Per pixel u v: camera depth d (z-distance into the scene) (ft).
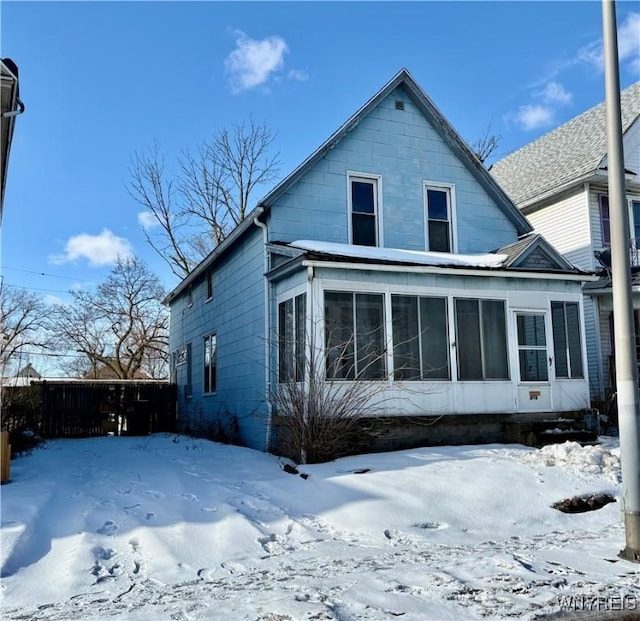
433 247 45.42
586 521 23.32
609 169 20.16
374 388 33.88
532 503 24.16
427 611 12.96
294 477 27.86
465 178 47.19
